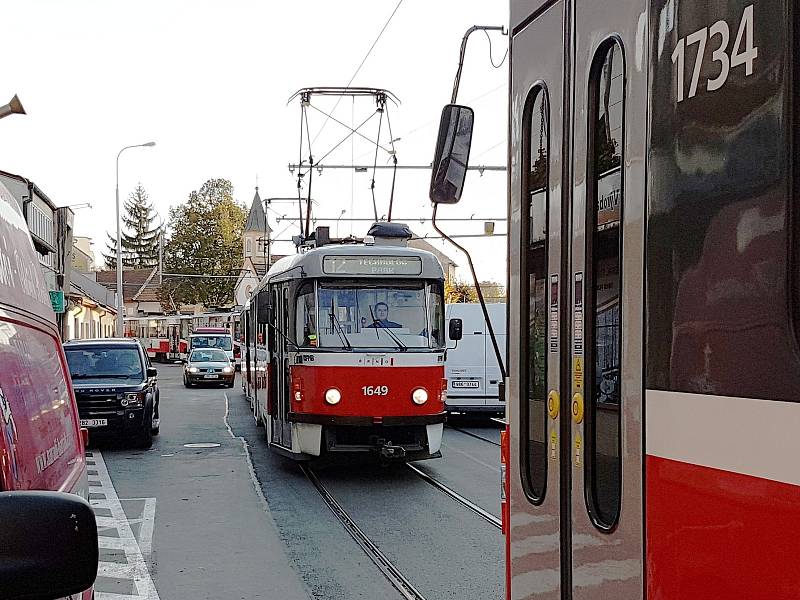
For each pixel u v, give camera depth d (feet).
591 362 9.66
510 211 12.39
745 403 6.60
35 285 12.57
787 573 6.08
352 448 44.11
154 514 37.42
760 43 6.56
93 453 57.72
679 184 7.60
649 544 8.02
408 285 45.47
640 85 8.42
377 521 35.42
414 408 44.32
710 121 7.15
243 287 200.34
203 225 297.12
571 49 10.38
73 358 63.36
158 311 339.98
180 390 129.39
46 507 6.70
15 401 9.50
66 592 6.77
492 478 45.65
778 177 6.35
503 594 25.36
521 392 11.89
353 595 25.49
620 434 8.75
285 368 46.52
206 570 28.43
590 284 9.73
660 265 7.91
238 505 39.22
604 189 9.41
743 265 6.69
